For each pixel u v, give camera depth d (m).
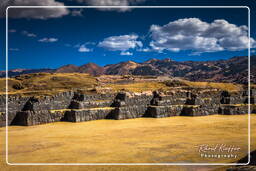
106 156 34.47
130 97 75.38
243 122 64.12
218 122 64.25
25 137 46.28
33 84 123.94
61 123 61.09
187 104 82.19
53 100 67.44
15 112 59.97
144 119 68.94
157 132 50.91
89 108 68.31
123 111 68.50
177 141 42.69
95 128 55.22
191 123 62.62
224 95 95.12
